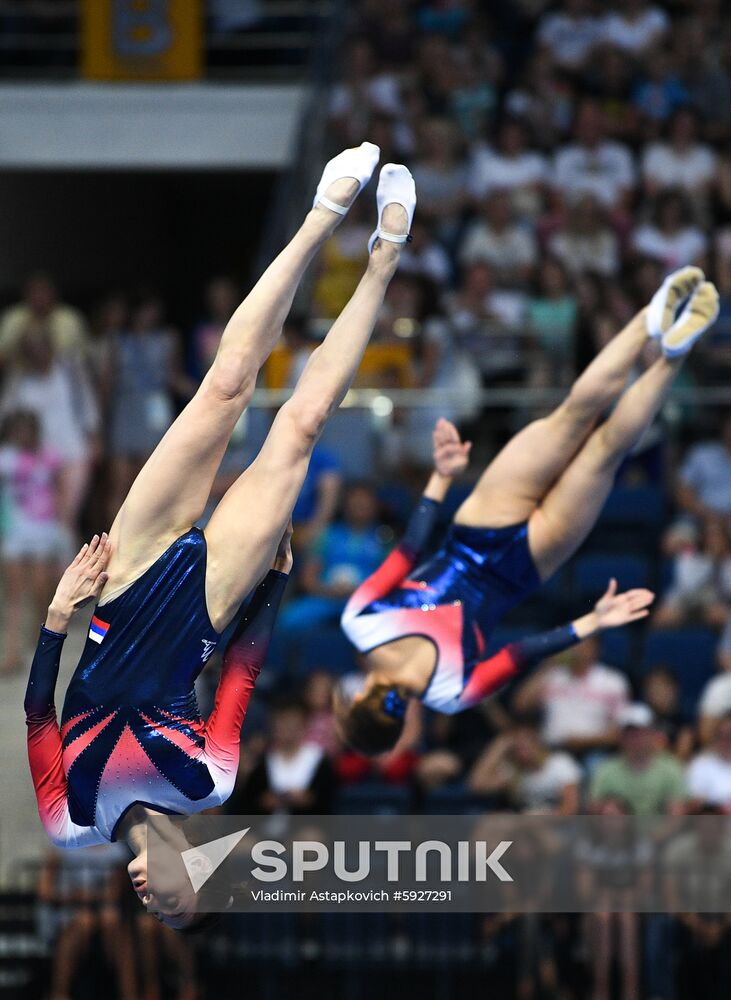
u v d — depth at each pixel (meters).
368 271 13.49
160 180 52.22
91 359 33.19
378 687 16.61
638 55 37.31
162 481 12.63
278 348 28.47
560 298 30.83
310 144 34.03
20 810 25.22
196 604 12.72
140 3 36.94
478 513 17.11
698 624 27.00
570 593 28.00
